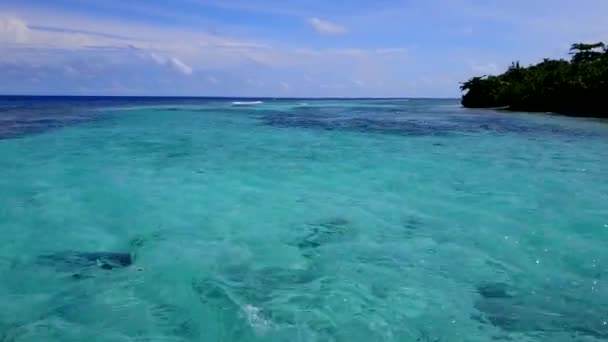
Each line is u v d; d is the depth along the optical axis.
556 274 6.64
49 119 30.58
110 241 7.93
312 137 22.86
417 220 9.21
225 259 7.15
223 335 4.99
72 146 18.17
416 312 5.52
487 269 6.80
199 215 9.48
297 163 15.37
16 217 9.11
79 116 34.75
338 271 6.71
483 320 5.36
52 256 7.22
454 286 6.25
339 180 12.85
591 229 8.54
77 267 6.79
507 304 5.75
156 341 4.88
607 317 5.45
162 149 18.03
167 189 11.55
